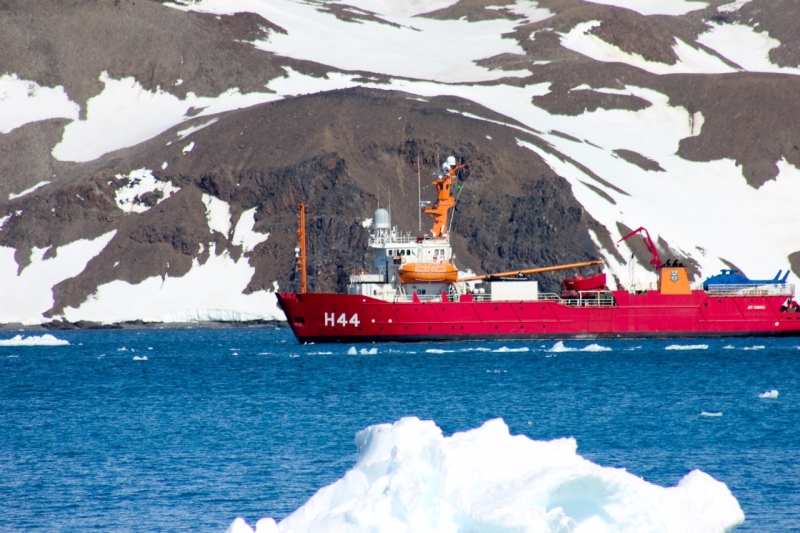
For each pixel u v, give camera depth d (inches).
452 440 3617.1
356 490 3627.0
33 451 6176.2
